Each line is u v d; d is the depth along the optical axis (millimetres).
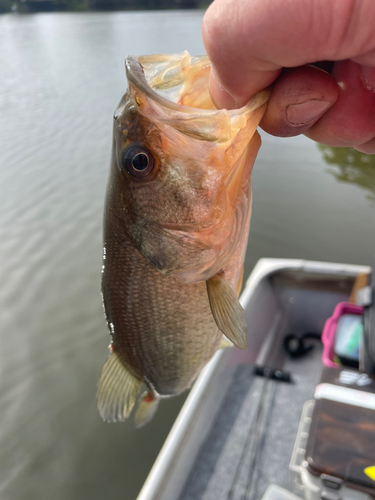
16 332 516
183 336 138
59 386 450
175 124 95
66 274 602
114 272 132
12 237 687
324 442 176
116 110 112
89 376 458
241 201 117
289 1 68
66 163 921
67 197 789
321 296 365
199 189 108
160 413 409
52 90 1603
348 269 354
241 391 287
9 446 396
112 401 156
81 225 703
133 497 344
